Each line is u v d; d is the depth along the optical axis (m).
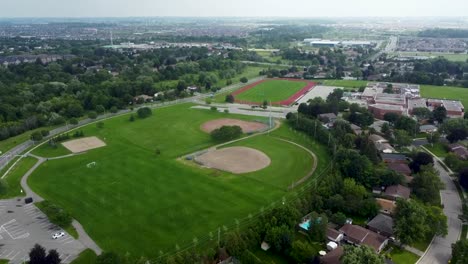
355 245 124.69
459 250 114.75
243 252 116.19
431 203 151.50
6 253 120.88
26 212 145.88
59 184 169.25
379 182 162.12
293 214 131.12
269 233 122.81
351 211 144.12
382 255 112.00
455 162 183.00
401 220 125.81
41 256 108.12
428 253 122.25
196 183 169.88
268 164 191.88
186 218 140.50
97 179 174.12
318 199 144.88
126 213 144.12
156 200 154.25
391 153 198.25
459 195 161.38
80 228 134.50
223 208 147.75
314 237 127.00
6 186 162.62
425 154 182.38
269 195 158.25
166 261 109.62
